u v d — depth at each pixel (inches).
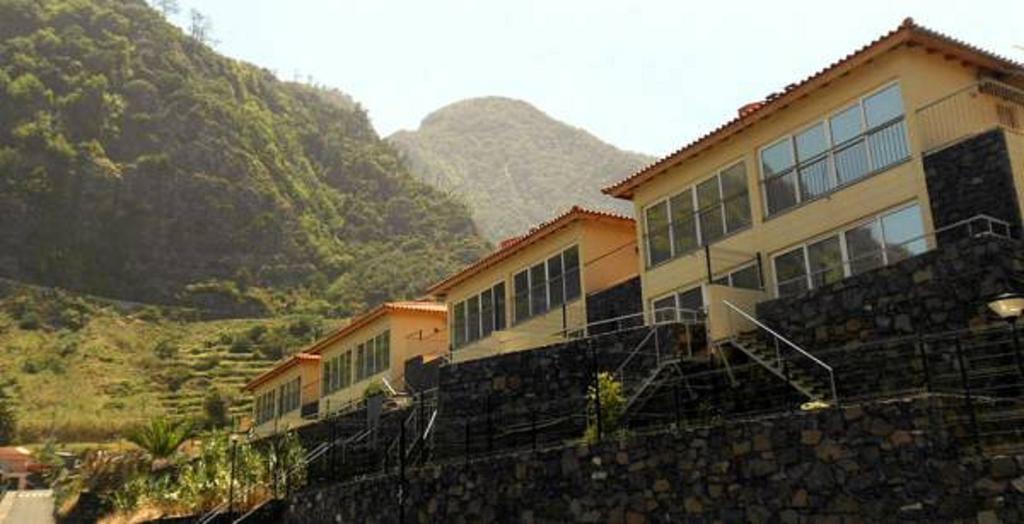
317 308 4813.0
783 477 483.5
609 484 575.5
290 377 1925.4
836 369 622.5
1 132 5241.1
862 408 457.7
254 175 5570.9
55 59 5723.4
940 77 724.0
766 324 703.7
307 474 1071.6
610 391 681.0
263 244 5300.2
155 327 4574.3
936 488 421.7
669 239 930.7
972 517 406.3
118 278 4945.9
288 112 6939.0
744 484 500.7
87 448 3107.8
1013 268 555.8
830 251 757.3
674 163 916.0
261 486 1107.9
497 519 650.8
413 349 1478.8
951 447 422.6
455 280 1266.0
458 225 6097.4
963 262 572.4
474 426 842.8
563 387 789.2
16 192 4965.6
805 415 480.4
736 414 661.9
